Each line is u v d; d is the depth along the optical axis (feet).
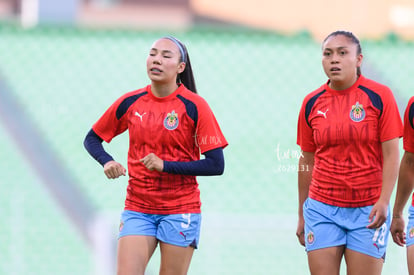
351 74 50.83
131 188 51.57
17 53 102.73
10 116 99.40
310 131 53.52
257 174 101.91
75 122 103.04
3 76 102.06
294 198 100.73
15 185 95.96
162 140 50.60
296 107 106.73
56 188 96.37
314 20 116.37
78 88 104.68
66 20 100.63
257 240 86.94
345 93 51.42
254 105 106.83
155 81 50.70
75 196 96.89
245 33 106.32
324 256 51.26
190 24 172.04
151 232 50.93
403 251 84.17
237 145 104.37
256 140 105.09
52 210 95.30
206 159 50.52
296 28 128.88
